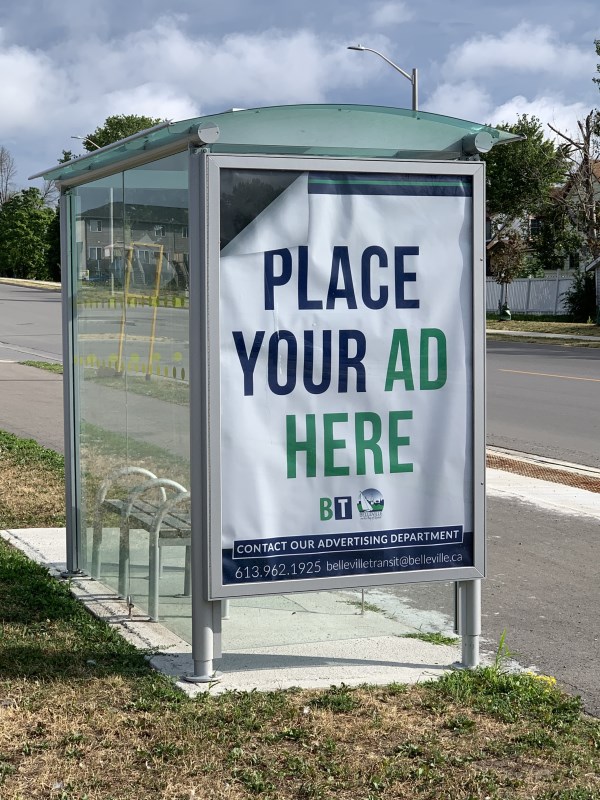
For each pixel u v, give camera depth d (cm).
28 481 953
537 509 934
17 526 817
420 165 513
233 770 420
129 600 614
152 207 569
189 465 552
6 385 1725
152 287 577
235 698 488
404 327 518
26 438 1214
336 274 507
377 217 511
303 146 515
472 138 527
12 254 8750
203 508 496
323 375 508
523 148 4897
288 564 507
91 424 673
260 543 503
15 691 486
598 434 1394
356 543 516
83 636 564
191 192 490
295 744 445
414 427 522
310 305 504
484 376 528
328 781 413
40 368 2038
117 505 642
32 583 654
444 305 523
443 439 526
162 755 429
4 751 429
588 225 4441
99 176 636
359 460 515
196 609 504
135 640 566
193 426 496
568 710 493
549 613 655
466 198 523
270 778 416
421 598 667
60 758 425
